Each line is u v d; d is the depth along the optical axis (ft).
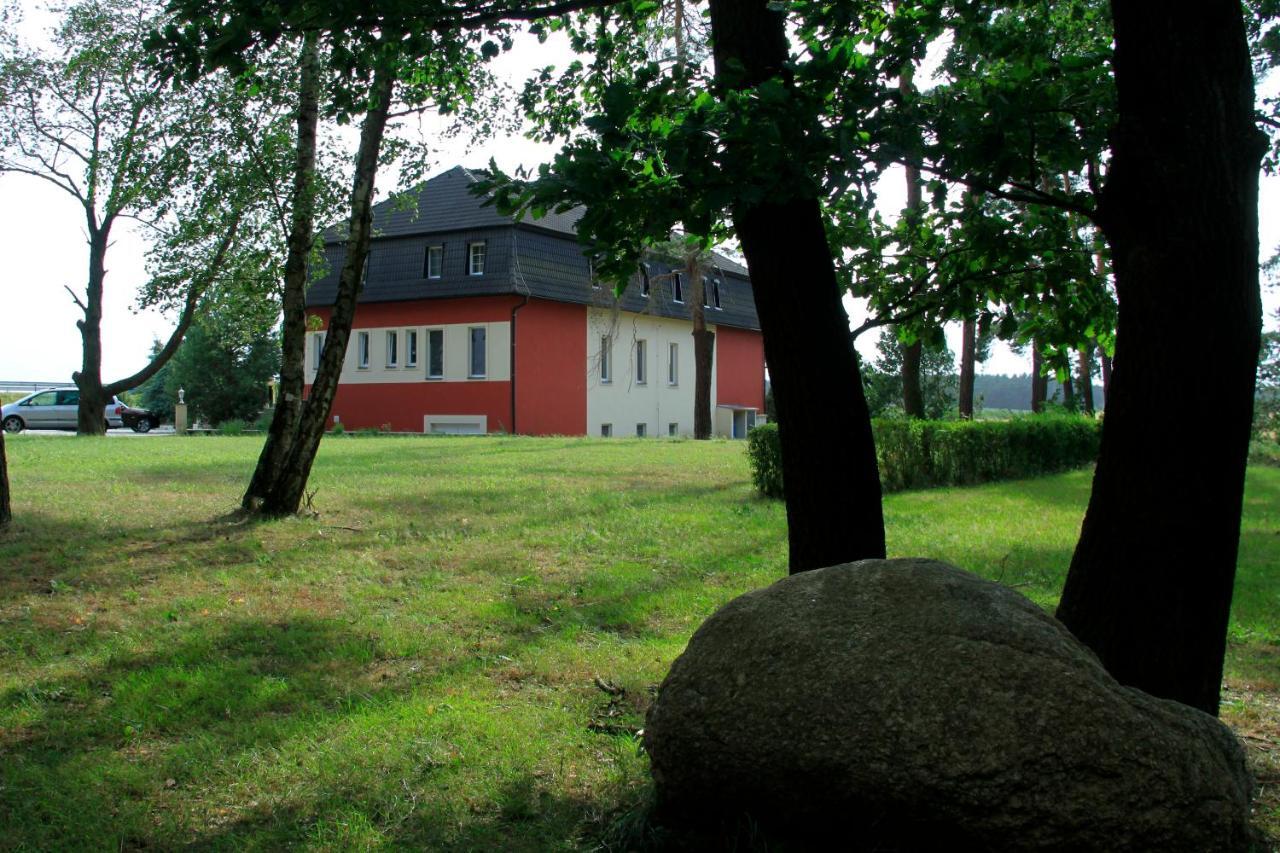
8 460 55.93
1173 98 12.39
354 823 12.59
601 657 19.89
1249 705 17.98
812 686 10.29
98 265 97.25
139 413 144.36
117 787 13.56
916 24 16.01
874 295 19.11
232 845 12.07
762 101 11.89
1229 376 12.54
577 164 11.54
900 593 11.05
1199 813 9.23
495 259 111.96
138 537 30.60
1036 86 13.82
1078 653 10.39
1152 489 12.80
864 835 10.13
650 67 14.29
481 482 48.70
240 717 16.25
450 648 20.34
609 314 125.59
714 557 30.01
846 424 15.53
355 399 122.31
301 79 34.68
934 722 9.68
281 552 29.09
